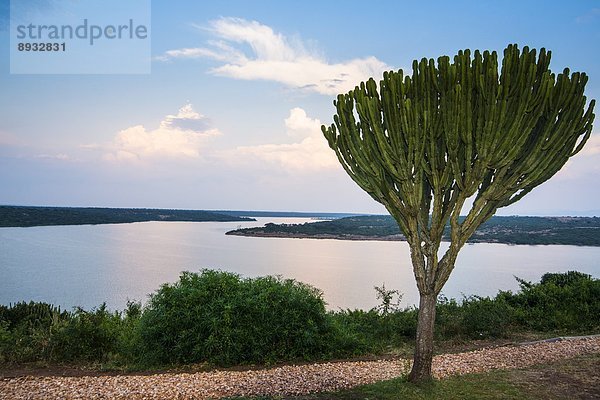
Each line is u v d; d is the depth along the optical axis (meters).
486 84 5.42
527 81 5.38
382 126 5.90
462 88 5.45
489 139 5.46
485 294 18.16
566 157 5.86
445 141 5.65
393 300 17.36
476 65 5.49
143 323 7.92
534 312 11.38
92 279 23.38
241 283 8.67
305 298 8.50
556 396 5.81
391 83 5.70
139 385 6.24
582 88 5.66
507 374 6.70
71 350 8.00
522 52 5.43
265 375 6.73
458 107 5.43
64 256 35.41
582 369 6.91
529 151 5.80
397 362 7.71
